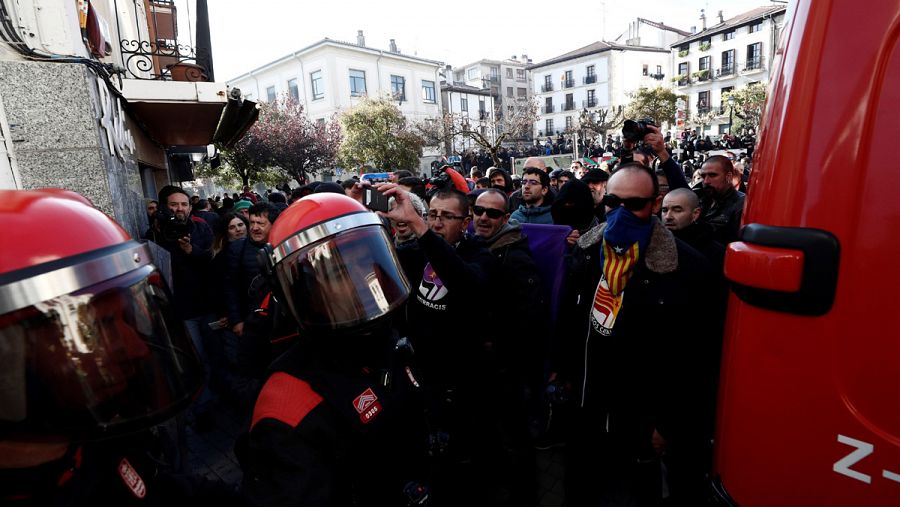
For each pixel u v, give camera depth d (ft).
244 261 10.53
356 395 3.32
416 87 106.32
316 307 3.33
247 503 2.88
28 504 1.90
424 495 3.84
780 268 3.39
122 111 13.25
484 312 6.87
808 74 3.31
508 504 7.54
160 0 30.19
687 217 8.21
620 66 144.25
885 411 3.11
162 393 2.23
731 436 3.99
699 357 6.02
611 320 6.54
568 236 9.12
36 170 8.64
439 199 7.18
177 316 2.56
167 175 28.68
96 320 1.96
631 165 6.09
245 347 6.76
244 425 11.15
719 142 72.43
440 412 6.83
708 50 134.51
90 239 2.05
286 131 63.77
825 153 3.25
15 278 1.75
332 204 3.65
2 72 8.25
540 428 9.11
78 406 1.92
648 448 6.71
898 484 3.08
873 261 3.11
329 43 90.53
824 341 3.30
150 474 2.51
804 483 3.48
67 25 9.40
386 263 3.67
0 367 1.77
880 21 3.06
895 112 3.04
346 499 3.24
